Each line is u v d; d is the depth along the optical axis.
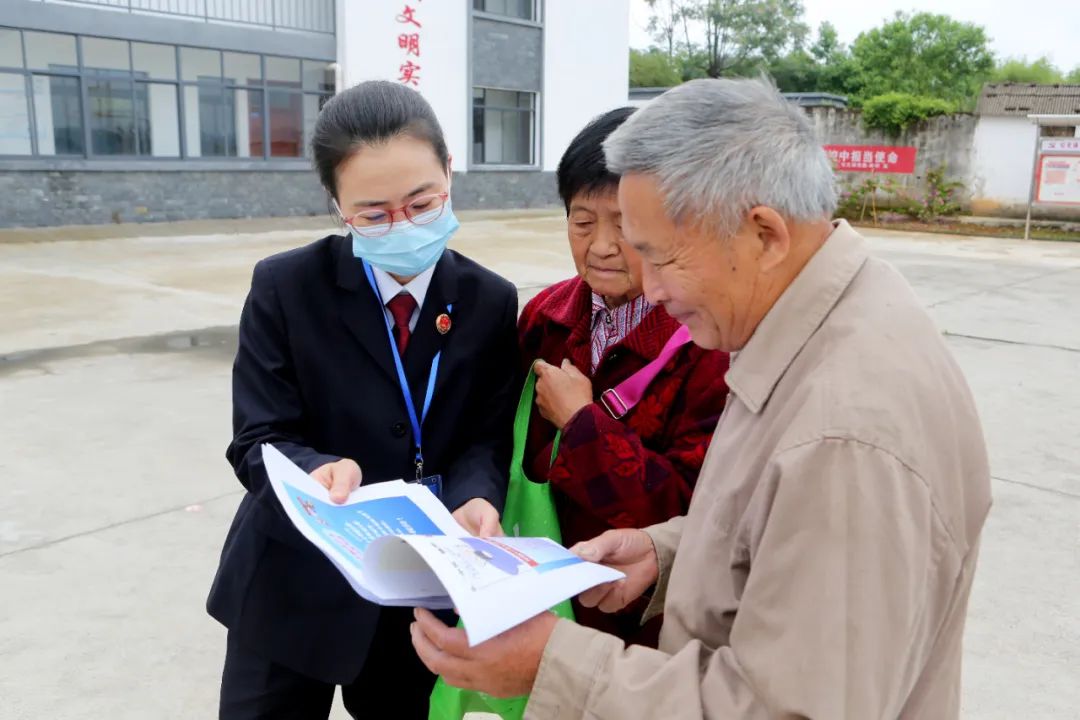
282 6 13.64
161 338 5.96
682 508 1.36
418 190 1.34
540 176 17.20
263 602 1.45
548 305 1.62
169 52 12.91
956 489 0.89
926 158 16.89
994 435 4.40
